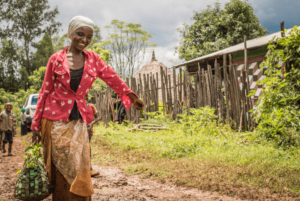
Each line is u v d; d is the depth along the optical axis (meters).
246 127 7.52
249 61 10.68
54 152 2.30
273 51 6.85
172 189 3.92
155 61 20.80
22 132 13.22
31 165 2.28
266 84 6.59
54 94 2.34
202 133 7.13
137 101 2.70
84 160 2.29
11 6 43.28
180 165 4.82
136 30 42.72
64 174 2.28
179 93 9.62
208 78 8.41
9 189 3.92
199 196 3.58
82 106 2.39
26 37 43.81
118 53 45.16
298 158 4.52
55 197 2.35
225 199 3.42
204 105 8.56
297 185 3.56
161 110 11.00
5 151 7.88
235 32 24.16
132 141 7.28
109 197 3.60
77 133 2.31
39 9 44.09
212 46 23.69
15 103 27.09
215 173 4.24
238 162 4.55
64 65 2.30
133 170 5.00
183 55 25.23
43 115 2.34
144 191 3.87
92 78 2.45
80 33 2.35
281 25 6.80
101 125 11.91
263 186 3.67
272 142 5.65
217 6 26.95
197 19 27.33
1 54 43.59
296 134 5.53
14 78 44.75
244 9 25.17
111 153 6.55
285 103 6.18
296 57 6.43
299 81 6.21
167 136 7.31
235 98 7.76
